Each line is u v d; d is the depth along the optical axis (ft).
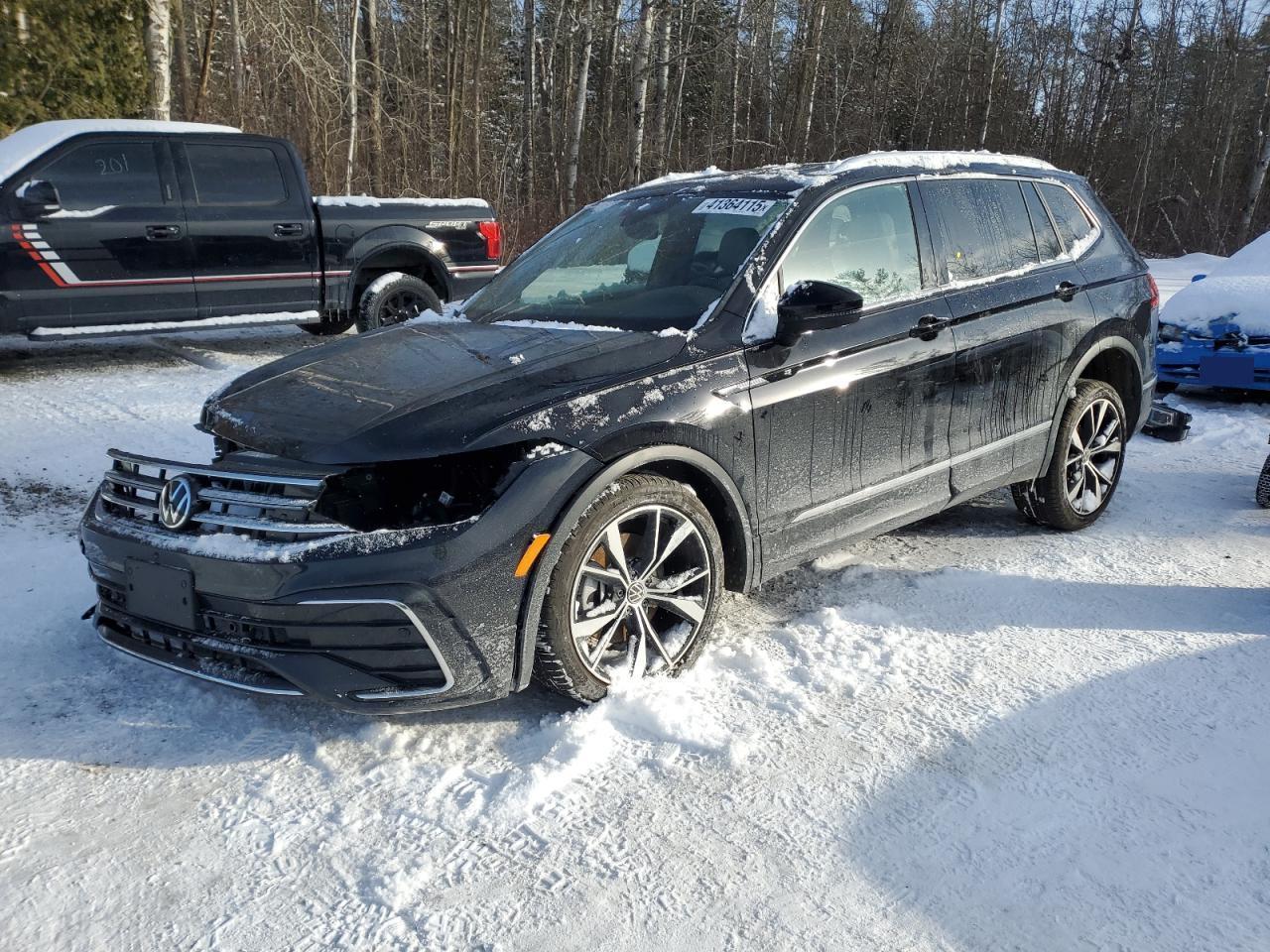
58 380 24.89
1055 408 14.99
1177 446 21.63
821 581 13.88
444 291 31.89
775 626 12.39
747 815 8.59
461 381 10.07
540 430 9.39
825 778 9.14
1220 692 10.81
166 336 32.35
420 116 70.69
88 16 39.24
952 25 117.91
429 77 74.28
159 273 26.12
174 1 45.34
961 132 116.06
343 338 12.69
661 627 11.16
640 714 9.94
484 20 73.56
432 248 30.96
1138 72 129.08
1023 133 123.03
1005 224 14.75
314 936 7.14
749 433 10.98
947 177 14.11
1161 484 18.89
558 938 7.14
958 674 11.16
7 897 7.48
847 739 9.82
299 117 60.90
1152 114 129.59
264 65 60.75
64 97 39.14
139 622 9.89
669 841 8.23
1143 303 16.44
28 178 24.22
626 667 10.37
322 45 62.23
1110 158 126.41
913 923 7.34
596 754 9.42
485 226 32.14
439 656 8.97
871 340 12.22
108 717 10.02
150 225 25.75
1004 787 9.04
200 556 9.07
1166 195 129.18
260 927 7.23
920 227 13.42
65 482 17.37
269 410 10.10
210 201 26.84
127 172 25.61
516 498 9.18
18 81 37.76
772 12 95.20
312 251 28.71
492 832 8.33
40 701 10.26
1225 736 9.93
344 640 8.83
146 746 9.54
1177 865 7.98
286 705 10.32
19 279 24.18
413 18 77.36
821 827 8.45
